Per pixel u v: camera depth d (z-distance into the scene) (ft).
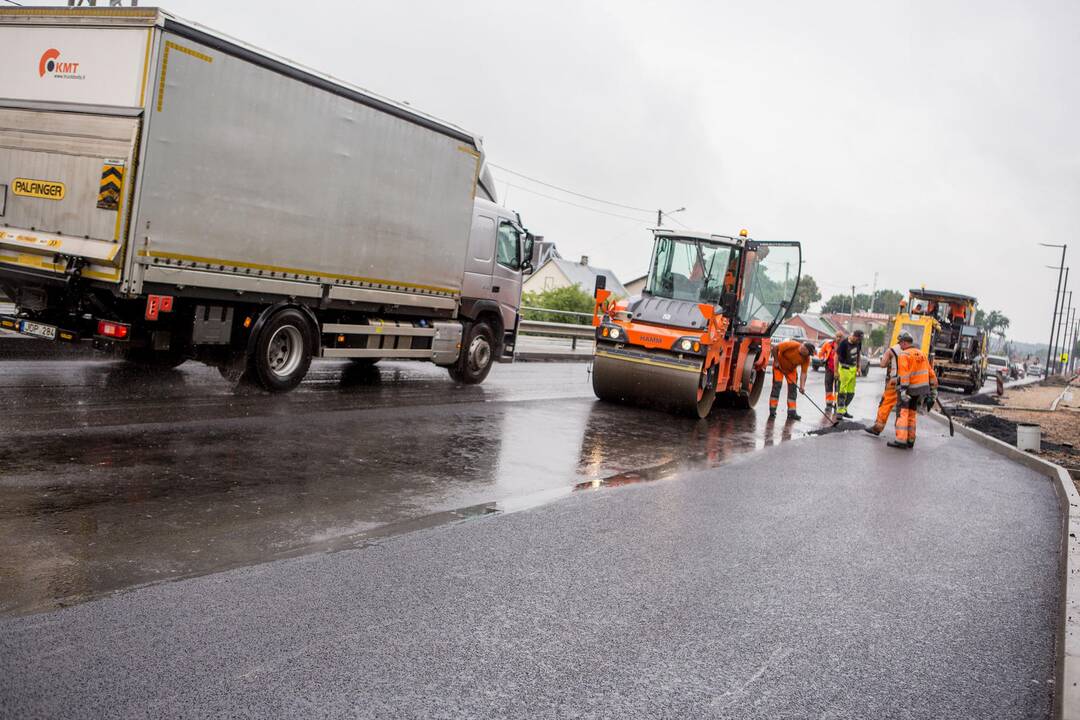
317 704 10.73
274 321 34.40
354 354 38.88
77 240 29.25
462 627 13.62
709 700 11.96
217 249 31.35
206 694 10.71
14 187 30.53
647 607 15.40
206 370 39.88
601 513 21.90
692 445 35.17
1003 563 21.04
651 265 47.88
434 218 41.96
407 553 17.03
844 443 41.27
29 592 13.25
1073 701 12.16
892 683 13.20
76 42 29.27
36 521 16.49
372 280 38.73
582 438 33.37
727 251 46.37
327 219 35.83
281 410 31.35
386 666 11.97
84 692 10.47
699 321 43.34
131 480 19.93
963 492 30.86
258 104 32.04
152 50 28.07
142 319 31.12
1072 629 15.30
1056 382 206.08
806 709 12.00
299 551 16.48
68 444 22.58
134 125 28.25
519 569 16.79
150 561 15.10
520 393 45.55
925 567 19.94
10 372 32.76
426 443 28.40
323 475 22.56
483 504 21.56
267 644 12.28
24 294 31.58
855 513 25.09
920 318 95.61
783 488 27.84
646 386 43.55
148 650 11.73
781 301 48.16
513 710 11.09
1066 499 30.12
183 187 29.81
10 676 10.68
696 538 20.42
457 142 42.91
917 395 41.65
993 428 58.34
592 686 12.01
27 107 30.07
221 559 15.57
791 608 16.15
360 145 36.94
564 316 162.30
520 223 49.80
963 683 13.46
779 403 59.16
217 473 21.45
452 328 44.42
